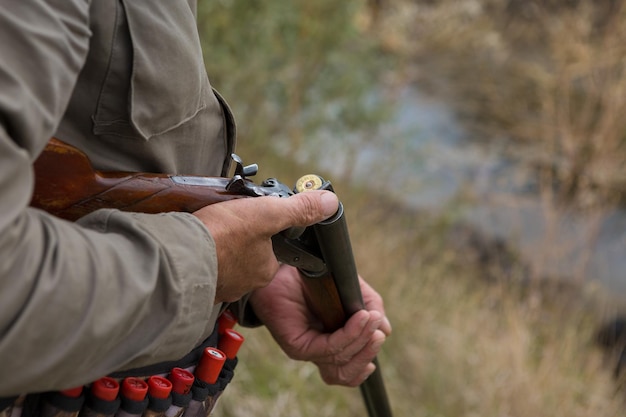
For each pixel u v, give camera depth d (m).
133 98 1.59
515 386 5.38
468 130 9.95
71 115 1.60
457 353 5.50
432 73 11.06
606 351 6.68
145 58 1.57
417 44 11.34
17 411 1.63
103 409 1.68
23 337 1.30
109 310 1.39
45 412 1.64
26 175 1.31
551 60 11.07
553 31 10.89
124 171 1.68
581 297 7.08
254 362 4.57
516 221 8.08
